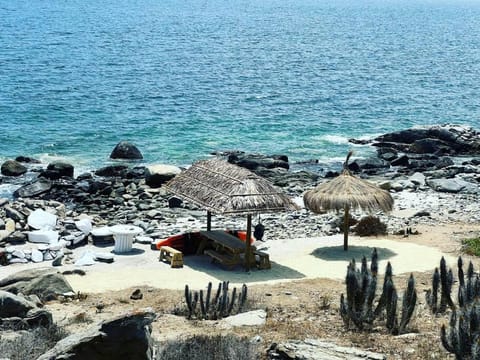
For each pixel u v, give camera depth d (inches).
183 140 2244.1
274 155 2034.9
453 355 609.6
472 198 1625.2
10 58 3993.6
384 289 710.5
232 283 971.9
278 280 987.3
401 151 2226.9
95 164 1929.1
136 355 479.5
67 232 1206.3
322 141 2317.9
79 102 2753.4
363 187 1127.0
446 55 5300.2
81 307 844.6
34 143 2119.8
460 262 794.2
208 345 606.9
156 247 1144.2
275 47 5433.1
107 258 1072.8
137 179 1740.9
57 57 4160.9
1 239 1149.7
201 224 1360.7
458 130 2263.8
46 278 905.5
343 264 1069.1
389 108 2972.4
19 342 601.6
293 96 3120.1
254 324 737.6
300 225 1332.4
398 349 631.8
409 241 1206.3
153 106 2746.1
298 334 689.6
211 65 4116.6
